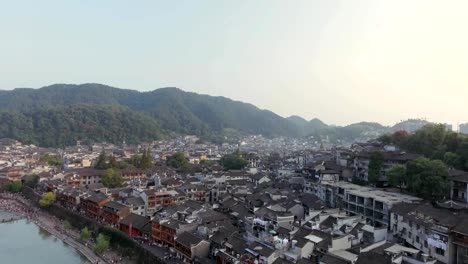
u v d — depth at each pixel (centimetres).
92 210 17238
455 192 12938
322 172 17375
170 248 12469
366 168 17438
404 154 16900
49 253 13962
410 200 12319
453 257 8850
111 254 13475
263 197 15638
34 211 19725
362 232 10469
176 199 17450
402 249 9044
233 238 11069
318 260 9069
